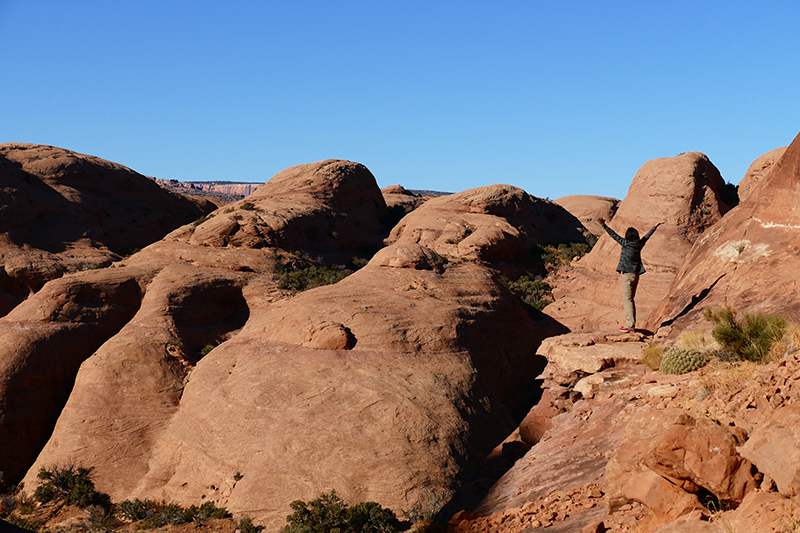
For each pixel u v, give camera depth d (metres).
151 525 32.28
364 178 90.06
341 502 31.06
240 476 33.94
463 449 35.44
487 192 80.31
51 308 51.06
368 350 41.44
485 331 48.25
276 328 45.09
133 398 43.53
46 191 74.62
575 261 68.44
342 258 73.12
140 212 83.19
